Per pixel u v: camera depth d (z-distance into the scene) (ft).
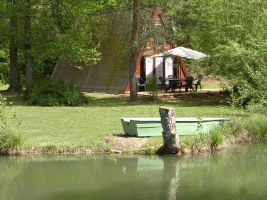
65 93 111.14
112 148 67.05
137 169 60.08
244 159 65.57
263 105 85.20
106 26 123.95
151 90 122.72
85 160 63.82
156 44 119.14
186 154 66.80
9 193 50.83
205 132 71.20
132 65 118.01
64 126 80.69
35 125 81.46
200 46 123.03
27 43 126.41
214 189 52.54
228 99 111.04
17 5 123.03
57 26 124.36
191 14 123.34
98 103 115.44
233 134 74.49
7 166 61.00
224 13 110.11
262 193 51.11
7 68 172.55
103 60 143.74
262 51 91.35
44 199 48.98
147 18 114.52
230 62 101.14
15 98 122.42
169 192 51.26
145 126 71.56
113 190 51.85
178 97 124.98
